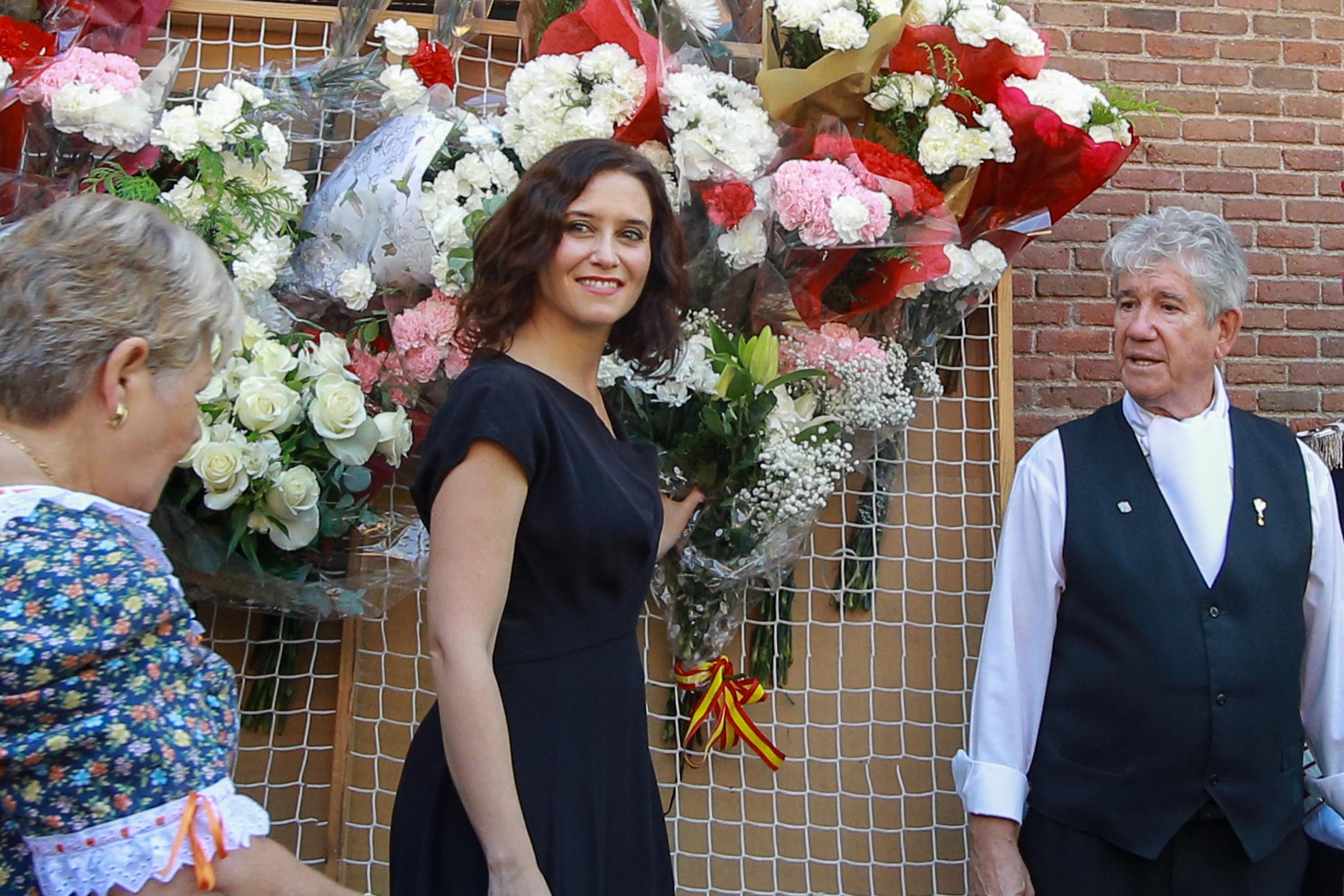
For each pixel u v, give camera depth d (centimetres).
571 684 152
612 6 213
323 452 198
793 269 211
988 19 218
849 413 213
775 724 231
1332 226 291
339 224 207
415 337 202
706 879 228
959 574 239
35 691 93
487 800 138
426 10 254
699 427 200
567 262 157
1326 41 291
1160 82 288
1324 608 193
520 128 214
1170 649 182
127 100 200
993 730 192
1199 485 189
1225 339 197
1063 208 232
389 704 224
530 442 146
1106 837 182
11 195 197
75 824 96
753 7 235
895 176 210
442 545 144
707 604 215
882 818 233
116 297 103
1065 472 196
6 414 103
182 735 100
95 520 101
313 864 219
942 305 227
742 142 206
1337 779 191
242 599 208
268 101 212
